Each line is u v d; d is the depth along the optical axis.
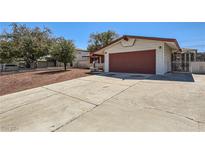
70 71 14.97
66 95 5.37
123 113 3.38
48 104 4.44
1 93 6.78
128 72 12.17
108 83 7.33
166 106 3.71
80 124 2.94
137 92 5.25
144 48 11.06
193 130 2.52
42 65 25.14
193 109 3.44
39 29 25.77
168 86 6.08
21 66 23.02
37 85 8.23
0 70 18.62
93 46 32.12
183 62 13.93
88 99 4.67
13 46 21.09
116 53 12.95
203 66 12.67
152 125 2.74
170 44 10.77
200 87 5.79
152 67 10.71
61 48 14.62
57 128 2.84
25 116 3.57
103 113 3.44
